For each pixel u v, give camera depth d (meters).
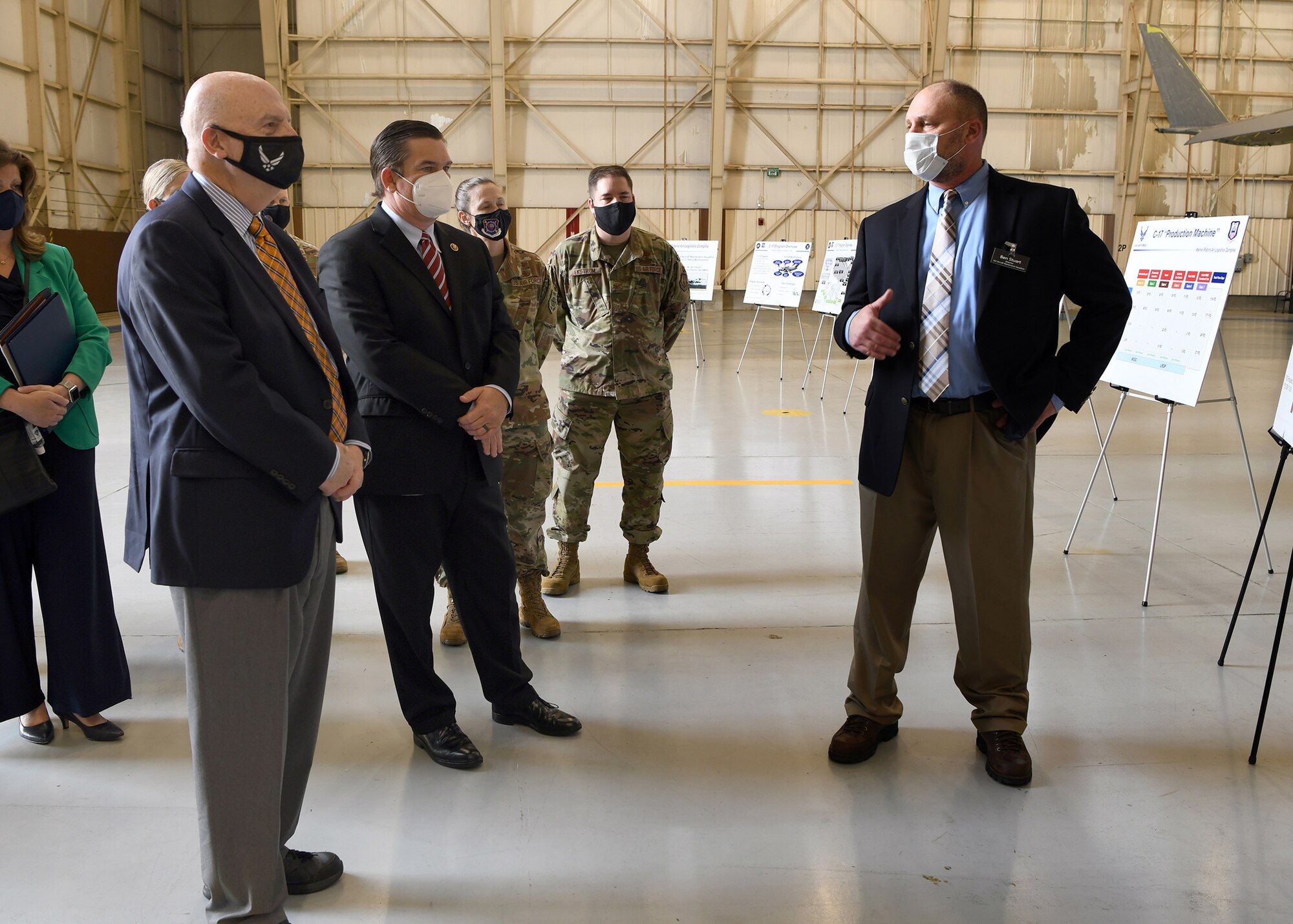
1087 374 2.17
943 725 2.53
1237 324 16.42
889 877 1.88
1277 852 1.97
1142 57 17.45
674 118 17.77
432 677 2.36
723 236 18.38
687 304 3.47
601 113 17.69
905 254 2.25
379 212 2.23
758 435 6.57
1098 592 3.52
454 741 2.33
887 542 2.33
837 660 2.95
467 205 2.87
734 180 18.19
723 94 17.36
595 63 17.52
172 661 2.93
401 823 2.08
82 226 14.91
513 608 2.47
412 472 2.21
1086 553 3.99
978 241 2.17
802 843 2.00
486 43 17.20
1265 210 18.92
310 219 17.66
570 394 3.39
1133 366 3.80
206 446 1.53
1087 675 2.82
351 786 2.23
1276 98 18.52
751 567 3.85
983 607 2.26
